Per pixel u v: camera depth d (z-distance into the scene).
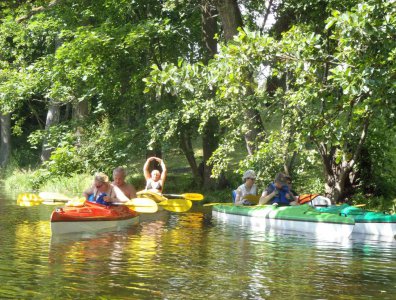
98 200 11.85
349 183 15.75
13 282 6.22
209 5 18.77
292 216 11.59
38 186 22.34
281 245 9.23
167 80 12.70
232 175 22.98
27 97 23.47
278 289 6.08
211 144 21.88
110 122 22.55
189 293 5.86
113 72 21.12
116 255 7.99
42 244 8.93
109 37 19.41
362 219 11.21
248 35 11.55
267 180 15.25
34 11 20.58
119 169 12.55
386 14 9.79
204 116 16.59
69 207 10.92
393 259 8.02
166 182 24.86
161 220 13.05
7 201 17.42
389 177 16.53
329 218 10.87
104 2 21.48
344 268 7.29
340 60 10.89
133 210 12.47
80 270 6.89
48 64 21.98
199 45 21.36
